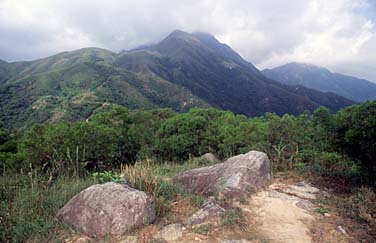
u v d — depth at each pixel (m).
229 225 3.66
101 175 6.16
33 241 3.30
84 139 9.51
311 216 4.16
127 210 3.50
